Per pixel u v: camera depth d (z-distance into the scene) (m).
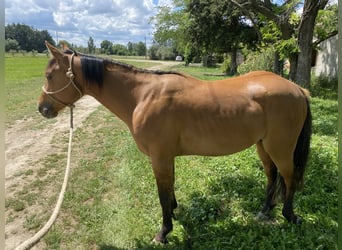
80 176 4.90
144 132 2.88
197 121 2.84
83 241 3.23
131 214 3.65
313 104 9.98
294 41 10.20
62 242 3.25
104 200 4.09
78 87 3.02
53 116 3.14
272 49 13.20
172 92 2.86
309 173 4.32
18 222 3.65
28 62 38.06
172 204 3.59
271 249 2.87
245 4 10.78
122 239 3.22
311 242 2.93
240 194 4.00
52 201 4.10
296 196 3.83
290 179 3.18
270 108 2.89
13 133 7.50
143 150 3.04
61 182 4.69
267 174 3.49
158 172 2.99
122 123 8.59
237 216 3.53
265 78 3.04
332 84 14.58
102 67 2.98
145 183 4.45
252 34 23.91
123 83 2.97
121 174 4.83
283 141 2.99
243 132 2.90
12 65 31.89
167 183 3.04
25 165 5.42
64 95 3.02
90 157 5.81
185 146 2.97
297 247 2.88
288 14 10.41
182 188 4.24
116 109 3.09
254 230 3.22
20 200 4.13
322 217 3.32
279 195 3.39
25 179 4.85
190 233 3.28
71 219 3.67
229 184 4.19
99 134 7.46
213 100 2.86
